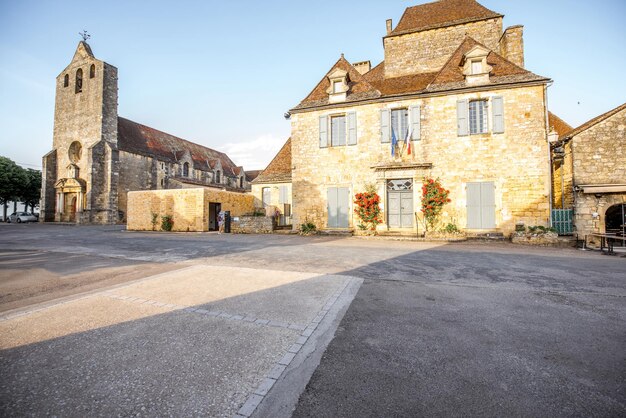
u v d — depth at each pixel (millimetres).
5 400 2148
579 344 3082
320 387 2340
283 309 3982
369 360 2750
